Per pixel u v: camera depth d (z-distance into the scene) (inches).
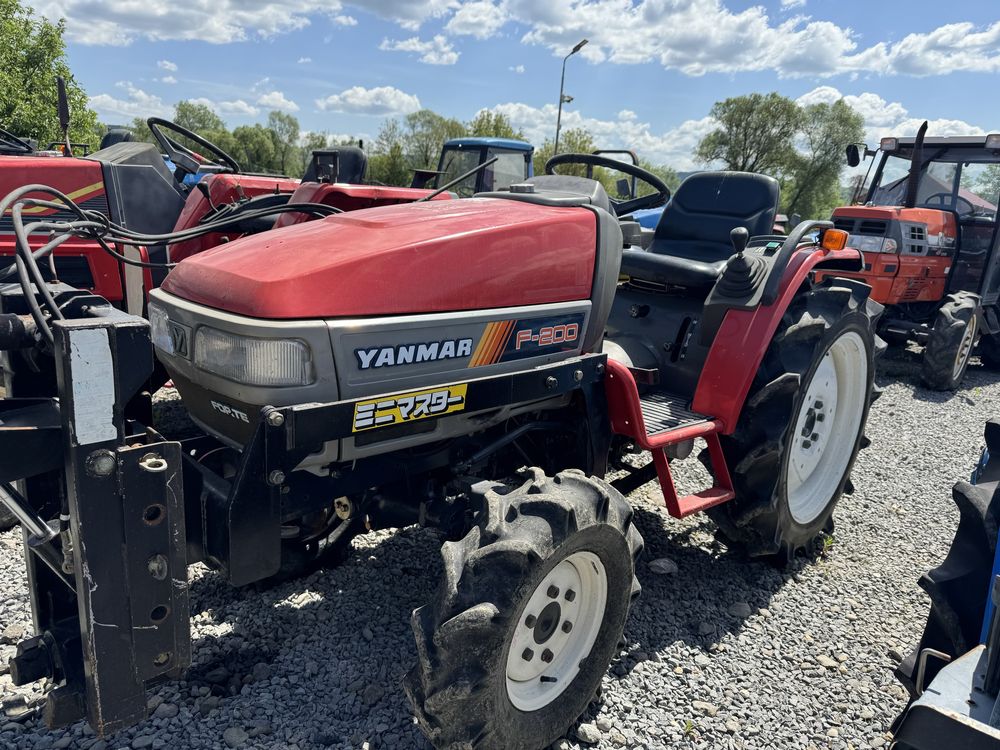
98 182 170.9
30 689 84.4
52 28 692.1
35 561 74.4
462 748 69.3
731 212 148.3
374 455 83.1
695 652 99.9
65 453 58.9
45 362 76.9
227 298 70.0
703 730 86.4
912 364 291.4
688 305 127.2
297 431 66.6
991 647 58.9
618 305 133.2
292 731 80.5
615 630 85.0
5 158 167.5
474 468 93.7
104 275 170.4
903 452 188.9
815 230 119.0
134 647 62.4
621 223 129.3
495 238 81.4
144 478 60.0
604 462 98.7
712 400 108.4
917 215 266.2
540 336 87.2
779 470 111.0
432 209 88.6
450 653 66.9
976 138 263.4
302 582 108.3
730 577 120.3
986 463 92.7
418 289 75.2
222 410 74.3
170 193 181.6
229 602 102.9
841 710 91.9
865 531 142.0
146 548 61.2
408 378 75.3
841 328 119.3
